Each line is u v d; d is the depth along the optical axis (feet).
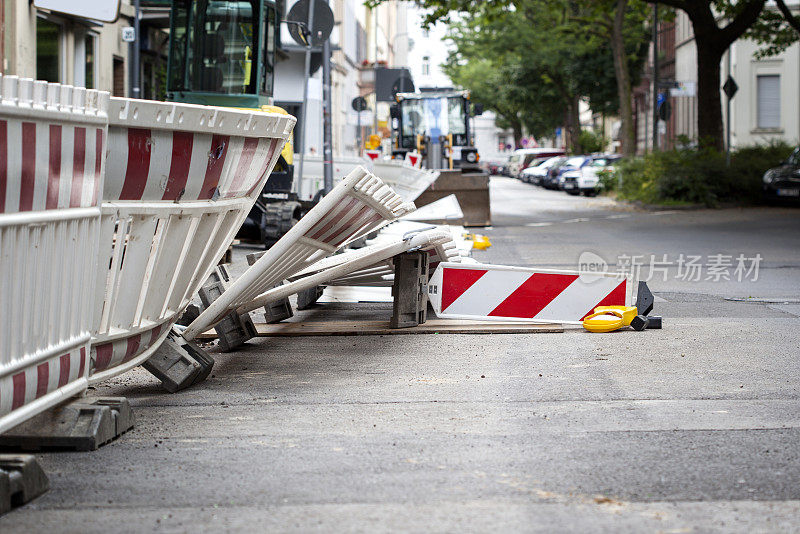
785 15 129.18
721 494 15.99
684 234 80.79
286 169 68.39
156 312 22.53
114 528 14.53
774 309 39.75
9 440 18.93
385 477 17.01
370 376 26.40
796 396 23.59
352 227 28.96
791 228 85.97
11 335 16.02
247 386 25.26
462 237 60.39
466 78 331.98
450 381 25.64
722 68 192.75
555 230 87.81
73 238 17.79
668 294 45.06
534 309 35.04
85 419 19.20
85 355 19.16
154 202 20.66
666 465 17.67
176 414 22.11
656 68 161.58
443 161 109.70
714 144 125.80
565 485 16.49
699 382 25.36
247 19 72.84
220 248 25.11
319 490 16.29
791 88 188.65
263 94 75.00
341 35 218.59
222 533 14.28
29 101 15.55
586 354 29.63
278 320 35.94
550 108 262.88
